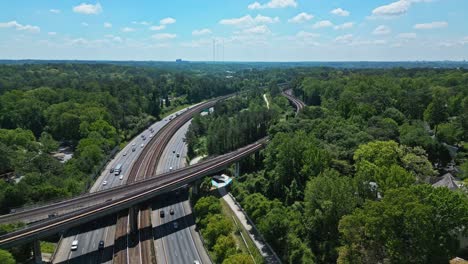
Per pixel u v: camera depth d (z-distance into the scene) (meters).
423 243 90.38
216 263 128.62
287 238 129.00
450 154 189.38
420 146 180.12
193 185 187.38
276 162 179.88
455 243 96.62
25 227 126.25
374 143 165.88
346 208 120.56
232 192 185.75
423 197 101.19
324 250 123.12
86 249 141.00
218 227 138.62
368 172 137.88
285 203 158.25
